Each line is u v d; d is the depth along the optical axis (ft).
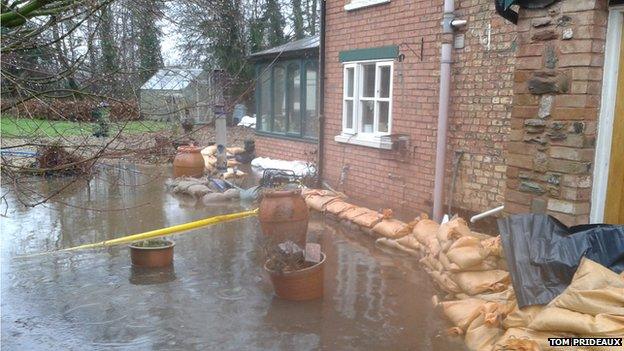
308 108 39.55
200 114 31.78
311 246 16.53
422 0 25.09
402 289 17.01
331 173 33.30
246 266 19.48
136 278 18.24
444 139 23.21
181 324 14.44
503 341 11.54
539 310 11.64
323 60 33.22
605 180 13.33
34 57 14.06
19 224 26.27
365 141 29.50
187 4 18.15
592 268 10.91
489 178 21.98
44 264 19.94
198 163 37.88
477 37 22.12
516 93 14.56
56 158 14.62
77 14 12.23
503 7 14.33
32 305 15.89
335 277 18.26
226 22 24.30
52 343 13.38
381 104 29.07
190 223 25.73
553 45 13.50
